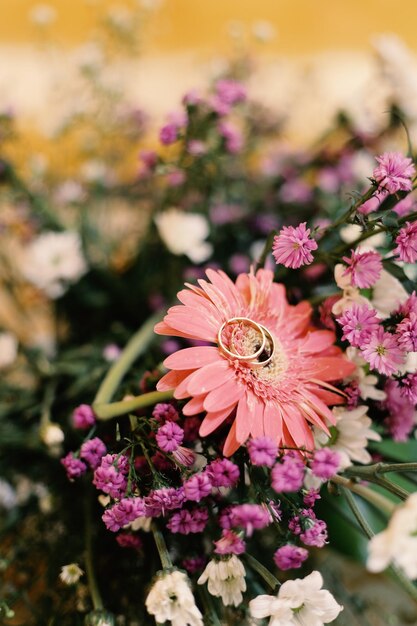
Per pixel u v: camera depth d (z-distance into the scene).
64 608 0.36
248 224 0.49
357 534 0.35
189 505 0.29
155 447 0.29
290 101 0.57
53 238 0.45
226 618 0.33
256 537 0.37
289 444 0.29
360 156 0.49
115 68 0.54
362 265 0.29
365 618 0.39
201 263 0.48
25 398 0.43
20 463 0.42
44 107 0.57
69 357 0.44
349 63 0.62
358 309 0.29
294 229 0.29
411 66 0.47
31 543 0.39
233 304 0.30
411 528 0.24
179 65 0.60
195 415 0.30
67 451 0.38
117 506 0.28
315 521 0.28
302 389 0.30
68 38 0.61
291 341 0.31
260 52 0.61
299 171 0.51
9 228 0.49
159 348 0.40
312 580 0.27
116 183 0.51
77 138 0.57
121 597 0.35
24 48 0.59
